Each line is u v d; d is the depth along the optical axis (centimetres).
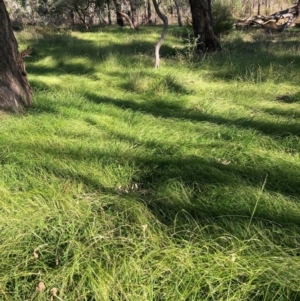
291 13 2122
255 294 225
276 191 334
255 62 802
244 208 302
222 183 338
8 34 529
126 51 1020
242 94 628
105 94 659
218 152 405
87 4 2214
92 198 315
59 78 793
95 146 412
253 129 462
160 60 880
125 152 400
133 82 695
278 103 586
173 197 320
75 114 521
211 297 227
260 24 2083
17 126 457
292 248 261
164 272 240
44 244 261
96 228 278
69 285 234
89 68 872
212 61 859
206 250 258
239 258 245
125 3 3075
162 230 281
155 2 793
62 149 402
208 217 293
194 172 362
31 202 307
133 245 263
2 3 521
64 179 345
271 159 383
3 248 258
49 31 1862
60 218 284
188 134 452
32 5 2728
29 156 379
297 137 429
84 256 252
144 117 512
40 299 226
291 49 936
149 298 224
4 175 345
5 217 289
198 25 1055
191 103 597
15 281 236
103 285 229
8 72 520
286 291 224
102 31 1936
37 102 566
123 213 296
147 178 365
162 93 649
